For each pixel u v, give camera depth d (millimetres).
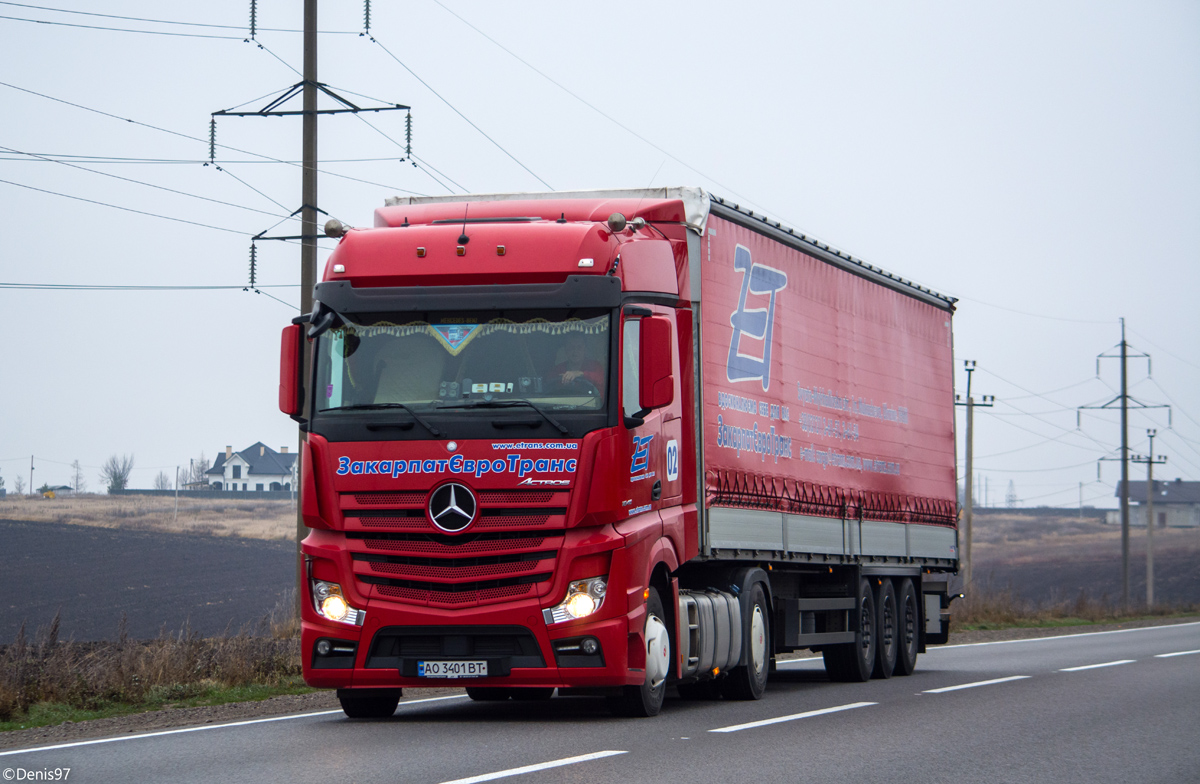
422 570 13438
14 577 58250
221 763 11055
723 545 16969
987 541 167375
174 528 98875
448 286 13930
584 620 13367
